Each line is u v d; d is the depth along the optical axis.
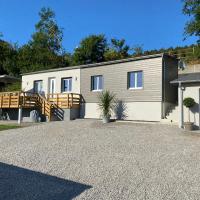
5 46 53.97
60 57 54.66
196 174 8.69
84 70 26.03
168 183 7.89
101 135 15.45
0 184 7.84
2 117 28.48
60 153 11.45
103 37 52.22
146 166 9.55
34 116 24.98
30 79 30.42
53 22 60.97
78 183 7.95
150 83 21.81
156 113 21.33
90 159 10.50
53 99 26.14
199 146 12.69
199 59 36.22
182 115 18.67
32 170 9.25
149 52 50.78
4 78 35.25
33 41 58.59
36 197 6.88
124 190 7.35
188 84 18.86
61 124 20.44
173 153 11.34
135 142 13.56
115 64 23.97
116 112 23.50
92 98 25.20
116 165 9.70
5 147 12.84
